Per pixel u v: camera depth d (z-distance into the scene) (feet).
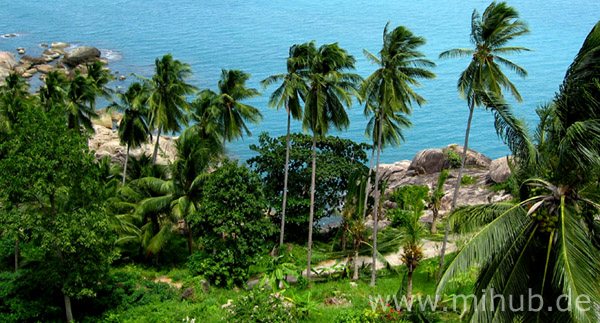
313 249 153.58
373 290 115.75
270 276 115.55
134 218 130.00
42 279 95.86
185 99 165.89
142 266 132.16
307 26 546.26
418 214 108.78
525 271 53.21
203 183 128.47
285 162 154.92
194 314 97.50
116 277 113.70
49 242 89.71
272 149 162.30
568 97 51.70
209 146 141.18
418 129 300.20
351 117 320.70
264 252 136.98
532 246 53.78
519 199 59.26
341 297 110.63
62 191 91.30
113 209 126.62
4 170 89.20
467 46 437.17
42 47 433.89
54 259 96.63
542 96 328.70
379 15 610.65
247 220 122.42
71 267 94.63
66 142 91.56
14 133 92.84
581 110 51.01
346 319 91.61
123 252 135.33
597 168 49.37
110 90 202.18
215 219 119.55
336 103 125.29
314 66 122.72
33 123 90.63
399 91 115.65
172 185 129.80
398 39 113.19
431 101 342.64
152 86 167.73
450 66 413.59
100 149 211.20
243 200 121.19
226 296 113.80
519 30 108.06
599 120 48.24
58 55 389.80
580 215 52.31
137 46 450.71
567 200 52.95
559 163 51.47
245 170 124.26
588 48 50.37
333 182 160.56
